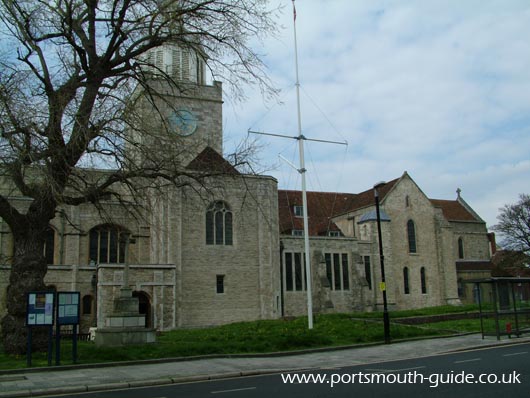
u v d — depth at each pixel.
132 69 20.64
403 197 57.91
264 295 41.09
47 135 17.61
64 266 36.34
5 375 15.92
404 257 56.28
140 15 19.80
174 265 37.62
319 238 50.53
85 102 19.41
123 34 19.34
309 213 58.44
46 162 17.17
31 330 18.05
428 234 58.69
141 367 17.75
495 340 25.75
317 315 39.72
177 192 38.91
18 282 19.39
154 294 36.59
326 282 48.72
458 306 47.47
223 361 19.30
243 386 13.80
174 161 20.11
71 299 17.94
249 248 41.56
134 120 19.11
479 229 72.62
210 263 40.09
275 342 22.66
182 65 41.94
